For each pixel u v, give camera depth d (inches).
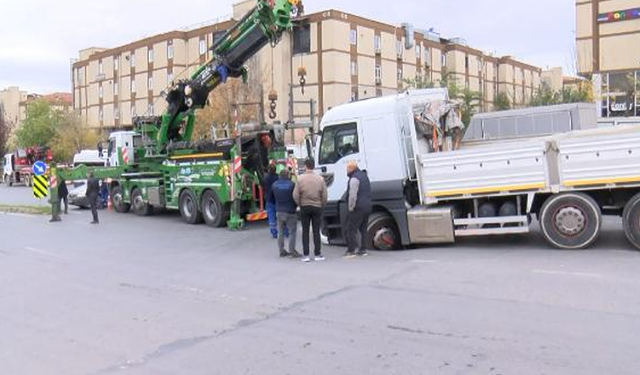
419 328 250.1
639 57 1232.8
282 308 297.3
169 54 2615.7
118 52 2898.6
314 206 422.6
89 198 735.1
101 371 221.6
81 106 3245.6
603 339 223.1
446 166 430.0
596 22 1278.3
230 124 1481.3
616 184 388.8
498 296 292.8
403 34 2502.5
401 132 445.7
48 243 579.5
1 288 380.2
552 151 404.2
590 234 401.1
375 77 2341.3
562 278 322.3
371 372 205.0
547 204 409.4
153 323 283.1
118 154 836.0
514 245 435.8
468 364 206.4
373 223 452.8
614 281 309.6
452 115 474.3
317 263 413.7
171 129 767.1
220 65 701.3
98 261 467.8
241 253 481.4
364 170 435.8
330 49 2150.6
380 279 347.9
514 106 2058.3
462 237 486.3
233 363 222.5
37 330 281.1
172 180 726.5
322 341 241.6
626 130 410.6
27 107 2891.2
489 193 419.5
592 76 1286.9
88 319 296.4
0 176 2539.4
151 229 661.3
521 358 208.8
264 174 644.7
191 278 386.3
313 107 721.0
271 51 2207.2
